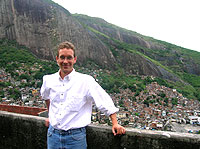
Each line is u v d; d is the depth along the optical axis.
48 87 2.49
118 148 2.73
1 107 8.22
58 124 2.31
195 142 2.38
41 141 3.35
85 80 2.37
